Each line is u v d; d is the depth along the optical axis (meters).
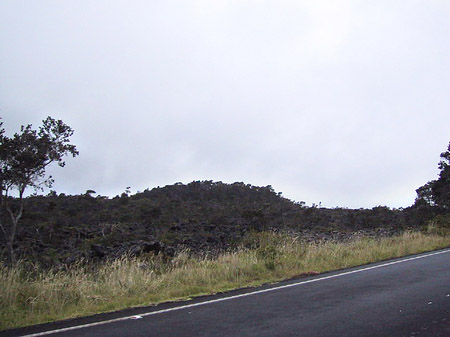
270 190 70.81
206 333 4.95
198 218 37.09
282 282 9.10
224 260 11.24
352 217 38.41
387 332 4.86
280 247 13.39
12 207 27.56
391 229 28.52
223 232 27.98
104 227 28.25
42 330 5.30
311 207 46.62
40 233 24.91
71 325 5.54
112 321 5.70
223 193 65.81
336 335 4.77
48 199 42.38
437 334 4.74
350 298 6.95
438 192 33.97
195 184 70.50
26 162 15.88
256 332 4.95
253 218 34.41
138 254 15.70
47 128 16.94
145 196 58.78
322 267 11.38
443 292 7.21
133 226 30.44
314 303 6.62
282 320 5.52
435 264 11.30
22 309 6.55
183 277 9.23
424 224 28.77
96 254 17.92
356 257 13.17
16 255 16.20
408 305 6.27
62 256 17.48
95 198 45.75
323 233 29.17
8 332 5.26
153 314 6.11
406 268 10.70
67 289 7.44
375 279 9.04
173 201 51.47
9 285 7.05
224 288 8.48
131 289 7.98
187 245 21.75
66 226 29.64
